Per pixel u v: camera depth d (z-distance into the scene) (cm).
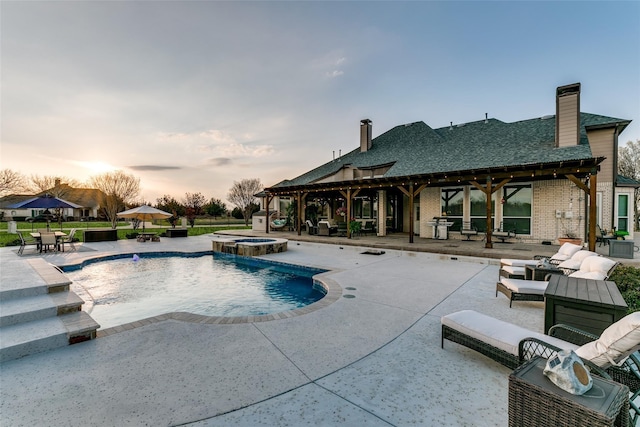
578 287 372
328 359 338
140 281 860
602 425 147
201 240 1739
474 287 667
